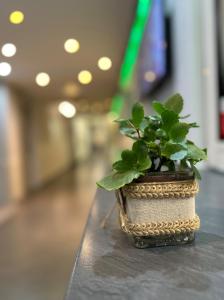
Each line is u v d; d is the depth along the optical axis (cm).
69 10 90
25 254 122
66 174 401
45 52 134
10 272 107
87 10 91
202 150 30
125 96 275
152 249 27
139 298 20
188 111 83
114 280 22
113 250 28
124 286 21
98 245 29
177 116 28
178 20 89
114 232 32
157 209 27
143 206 27
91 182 320
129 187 27
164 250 27
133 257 26
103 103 358
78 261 25
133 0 87
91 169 453
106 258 26
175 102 30
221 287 21
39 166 291
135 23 105
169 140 28
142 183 27
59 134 397
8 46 86
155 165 29
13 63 150
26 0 82
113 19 99
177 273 23
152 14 105
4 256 121
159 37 100
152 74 117
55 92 251
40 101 299
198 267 24
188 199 28
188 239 28
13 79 195
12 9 87
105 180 28
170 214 27
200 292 20
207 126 78
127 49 138
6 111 217
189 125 28
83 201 223
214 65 72
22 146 249
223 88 71
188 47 82
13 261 116
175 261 25
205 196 50
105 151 815
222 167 73
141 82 157
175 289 21
